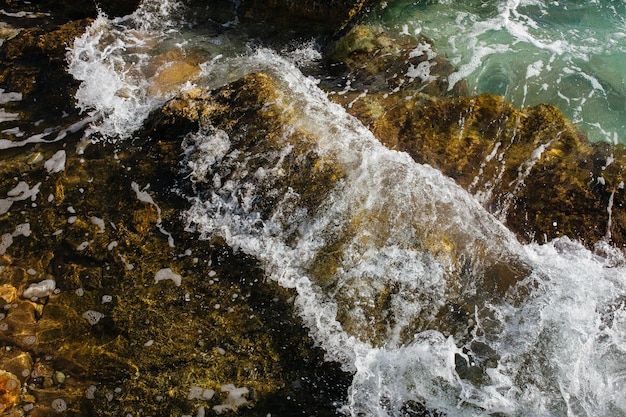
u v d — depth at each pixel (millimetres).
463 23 6484
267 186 4602
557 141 5137
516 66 5957
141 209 4680
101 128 5273
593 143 5188
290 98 5180
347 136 4902
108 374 3873
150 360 3918
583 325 3904
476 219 4453
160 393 3775
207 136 4914
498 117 5320
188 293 4219
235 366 3879
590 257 4348
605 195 4754
